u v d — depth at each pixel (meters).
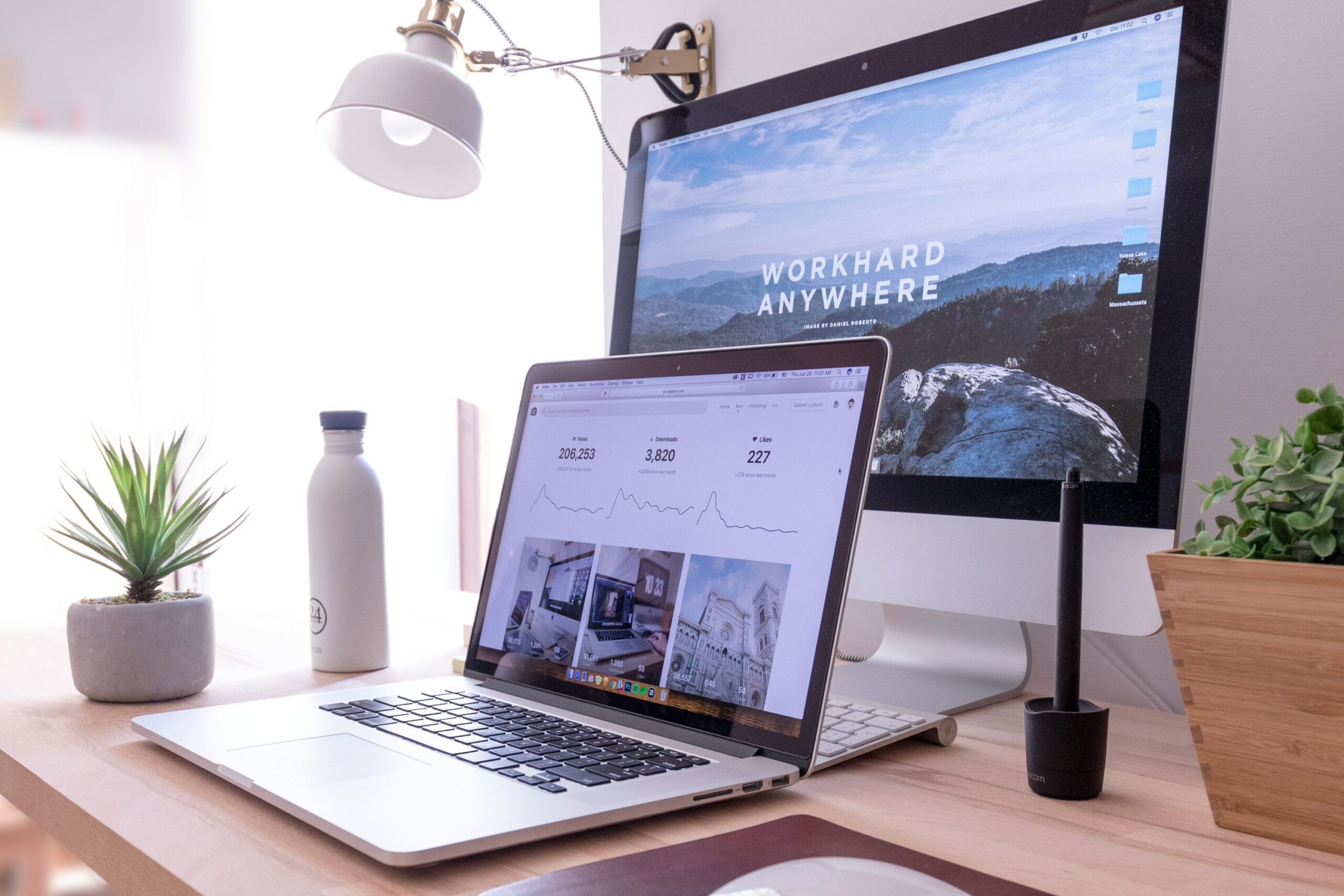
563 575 0.80
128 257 2.44
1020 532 0.77
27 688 0.92
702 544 0.71
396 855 0.46
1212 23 0.71
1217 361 0.88
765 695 0.64
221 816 0.56
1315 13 0.83
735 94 1.03
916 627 0.94
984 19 0.84
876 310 0.89
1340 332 0.81
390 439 2.33
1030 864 0.49
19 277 2.35
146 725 0.71
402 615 1.32
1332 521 0.52
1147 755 0.70
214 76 2.48
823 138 0.95
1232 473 0.87
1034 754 0.60
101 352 2.41
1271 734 0.52
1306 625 0.50
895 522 0.85
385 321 2.31
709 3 1.33
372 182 1.23
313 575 0.97
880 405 0.65
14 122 2.37
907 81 0.89
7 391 2.32
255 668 0.99
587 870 0.46
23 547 2.30
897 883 0.40
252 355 2.45
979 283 0.83
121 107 2.45
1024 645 0.87
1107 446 0.73
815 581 0.64
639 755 0.63
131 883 0.52
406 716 0.72
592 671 0.75
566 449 0.85
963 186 0.84
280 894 0.45
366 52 2.46
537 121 1.96
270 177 2.45
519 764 0.60
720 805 0.58
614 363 0.84
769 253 0.98
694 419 0.76
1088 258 0.76
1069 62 0.79
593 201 1.88
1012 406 0.79
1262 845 0.52
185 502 0.93
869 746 0.67
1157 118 0.74
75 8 2.42
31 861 2.03
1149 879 0.47
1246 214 0.87
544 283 1.97
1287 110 0.84
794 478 0.68
